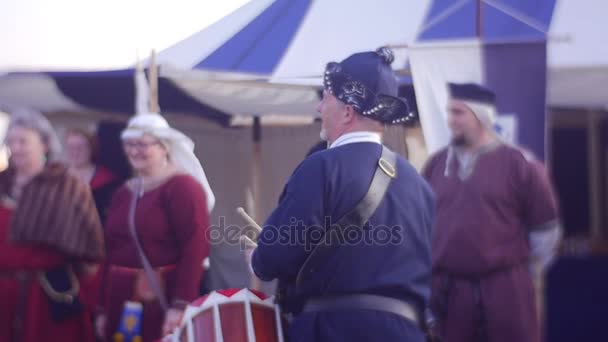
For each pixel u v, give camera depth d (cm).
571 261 2177
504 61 1016
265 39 921
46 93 1442
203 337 725
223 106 847
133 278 1011
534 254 1093
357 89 715
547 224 1072
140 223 991
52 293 1041
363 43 917
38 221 1028
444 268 1084
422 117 947
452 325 1084
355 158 706
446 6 1102
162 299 992
